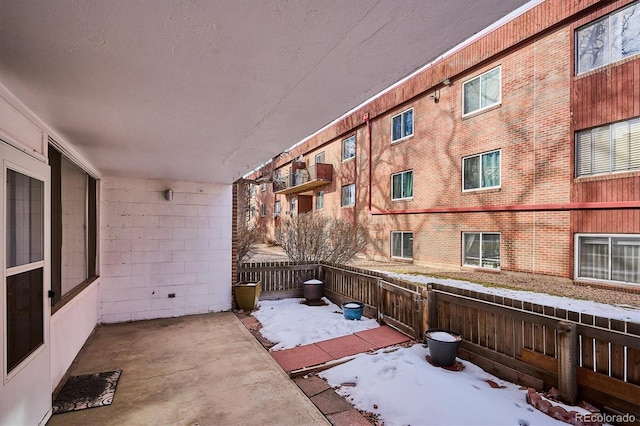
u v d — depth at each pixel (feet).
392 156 43.83
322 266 25.22
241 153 13.07
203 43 5.14
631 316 17.61
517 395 10.50
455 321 13.87
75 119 8.82
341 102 7.88
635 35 22.80
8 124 7.11
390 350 14.46
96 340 15.20
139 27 4.66
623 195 23.12
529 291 23.89
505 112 30.42
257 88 6.99
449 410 9.61
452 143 35.55
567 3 25.86
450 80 35.63
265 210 86.28
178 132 10.16
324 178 56.80
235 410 9.50
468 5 4.19
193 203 20.10
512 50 29.86
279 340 15.80
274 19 4.48
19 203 7.62
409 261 41.09
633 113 22.67
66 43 5.07
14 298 7.27
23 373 7.54
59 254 11.25
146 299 18.79
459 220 34.73
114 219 18.22
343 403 10.45
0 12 4.21
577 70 25.72
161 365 12.53
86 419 8.98
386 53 5.54
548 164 27.27
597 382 9.45
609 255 24.04
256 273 23.95
